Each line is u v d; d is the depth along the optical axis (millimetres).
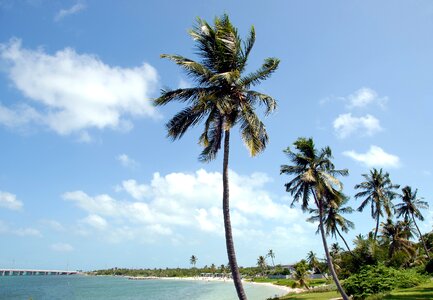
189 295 79375
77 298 78375
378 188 49375
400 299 24797
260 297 63125
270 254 175625
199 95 16891
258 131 16469
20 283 175000
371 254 41125
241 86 17406
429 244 74750
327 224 42219
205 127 17094
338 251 92438
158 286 131000
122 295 85562
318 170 34062
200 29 17297
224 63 17281
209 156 17922
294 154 35000
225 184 16156
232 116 16953
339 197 36438
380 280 33594
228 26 17375
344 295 30484
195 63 16422
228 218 15695
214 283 148625
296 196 35219
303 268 70938
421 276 38312
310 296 41531
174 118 17547
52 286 141125
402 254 48156
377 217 48656
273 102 16672
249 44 17750
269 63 17719
